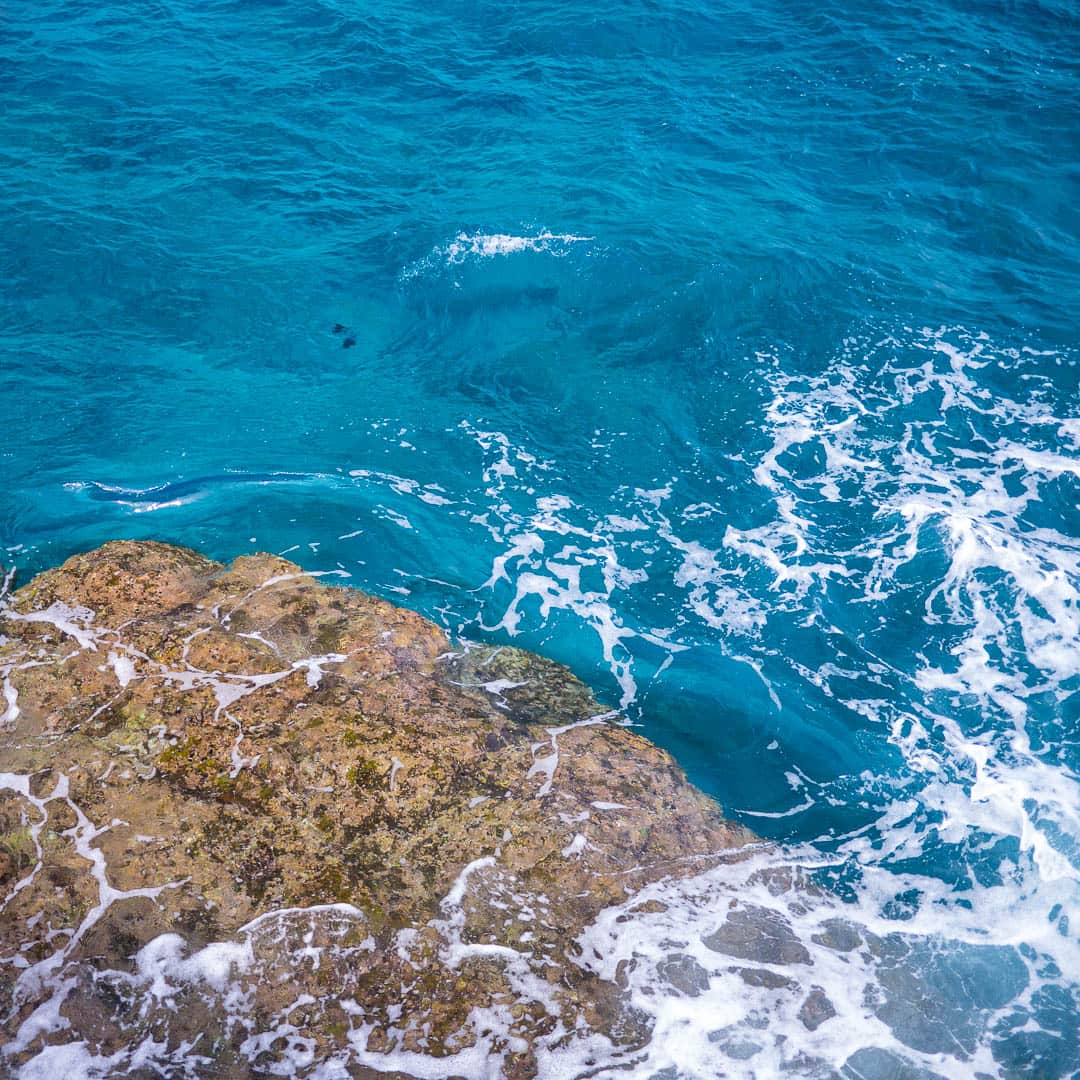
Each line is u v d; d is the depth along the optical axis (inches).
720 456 542.6
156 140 737.0
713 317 618.2
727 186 719.1
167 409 553.6
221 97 784.9
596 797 383.9
